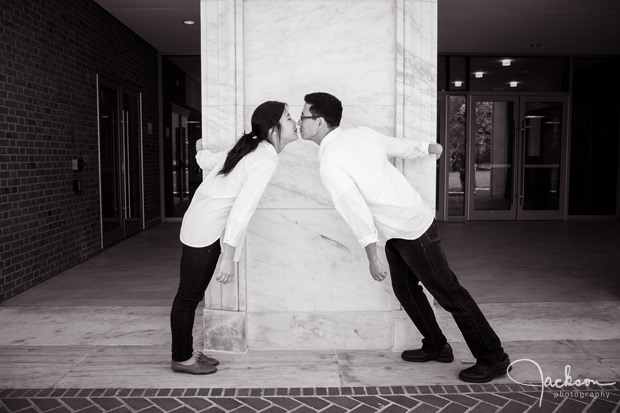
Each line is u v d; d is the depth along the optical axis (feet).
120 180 28.78
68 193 22.06
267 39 12.55
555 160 38.29
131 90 30.53
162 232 32.04
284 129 10.85
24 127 18.51
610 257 24.49
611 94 38.24
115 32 27.76
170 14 26.96
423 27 12.43
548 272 21.26
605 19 27.73
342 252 12.82
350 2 12.52
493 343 11.06
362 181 10.42
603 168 38.55
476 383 11.02
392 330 12.90
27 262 18.72
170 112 36.81
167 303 16.87
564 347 12.96
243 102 12.59
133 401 10.31
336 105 10.89
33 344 13.30
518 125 37.93
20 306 16.57
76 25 22.89
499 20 27.96
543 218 38.50
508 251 26.05
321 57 12.59
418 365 11.99
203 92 12.54
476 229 33.76
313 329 12.93
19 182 18.16
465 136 37.93
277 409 9.99
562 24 28.81
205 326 12.80
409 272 11.57
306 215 12.76
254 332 12.95
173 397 10.47
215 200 10.72
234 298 12.67
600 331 14.07
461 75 37.60
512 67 37.68
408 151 11.80
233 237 10.39
